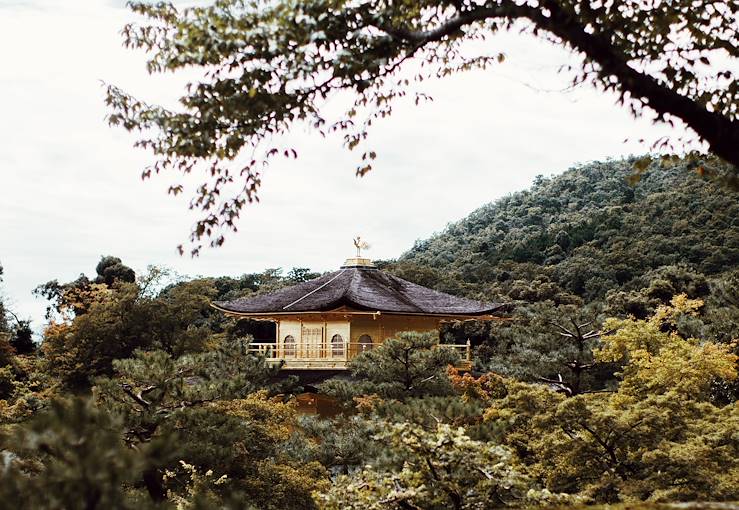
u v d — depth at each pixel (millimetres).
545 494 10984
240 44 7977
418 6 8375
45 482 4746
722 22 8523
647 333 28250
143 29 8406
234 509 5781
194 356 20328
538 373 30188
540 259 84188
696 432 16297
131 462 4867
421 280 69312
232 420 18328
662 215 78812
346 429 24141
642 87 7664
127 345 48688
